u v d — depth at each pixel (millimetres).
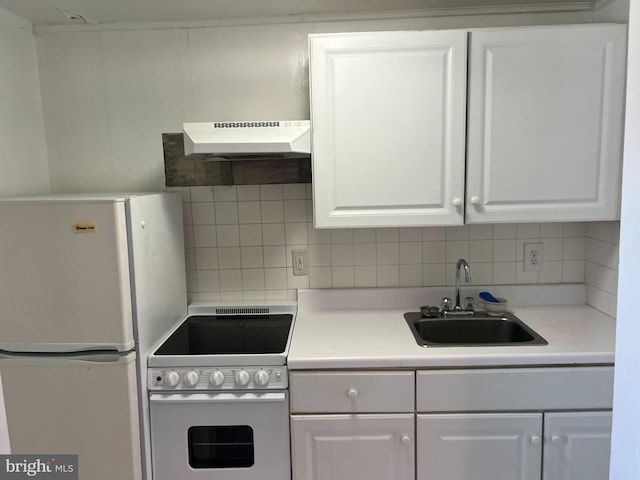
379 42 1529
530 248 1910
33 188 1818
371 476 1456
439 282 1944
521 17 1778
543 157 1564
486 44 1518
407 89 1546
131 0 1626
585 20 1765
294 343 1548
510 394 1411
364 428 1435
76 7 1675
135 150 1897
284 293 1966
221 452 1518
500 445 1426
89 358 1363
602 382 1400
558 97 1536
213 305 1935
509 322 1756
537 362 1396
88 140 1896
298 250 1938
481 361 1399
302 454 1450
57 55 1852
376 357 1413
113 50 1849
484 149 1569
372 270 1944
